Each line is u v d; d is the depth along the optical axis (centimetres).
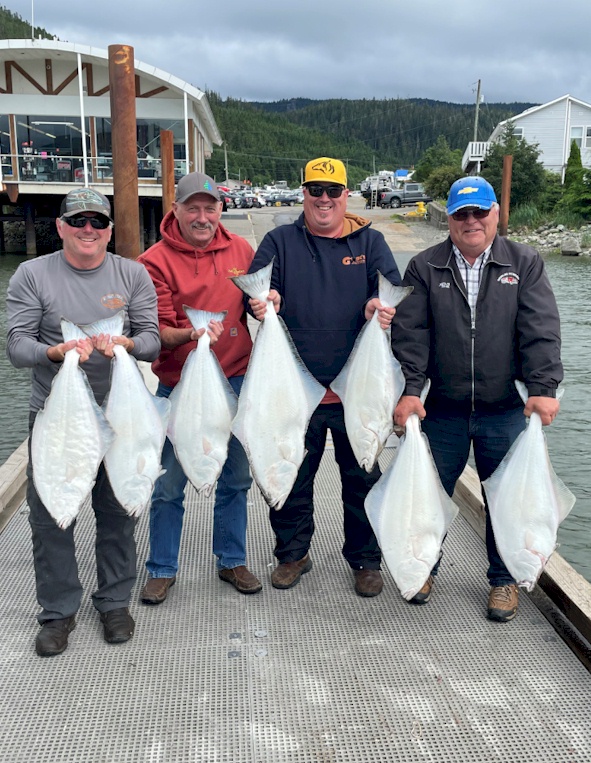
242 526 364
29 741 256
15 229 3172
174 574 356
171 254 350
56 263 305
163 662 303
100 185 2659
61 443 283
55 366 304
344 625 333
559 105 4144
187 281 350
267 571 384
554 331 320
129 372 294
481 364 331
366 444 322
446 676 296
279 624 333
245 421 312
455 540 421
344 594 361
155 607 346
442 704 279
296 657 308
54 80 2692
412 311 338
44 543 304
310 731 263
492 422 345
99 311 307
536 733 263
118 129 745
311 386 327
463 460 356
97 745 255
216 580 373
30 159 2619
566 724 269
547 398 313
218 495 363
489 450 346
